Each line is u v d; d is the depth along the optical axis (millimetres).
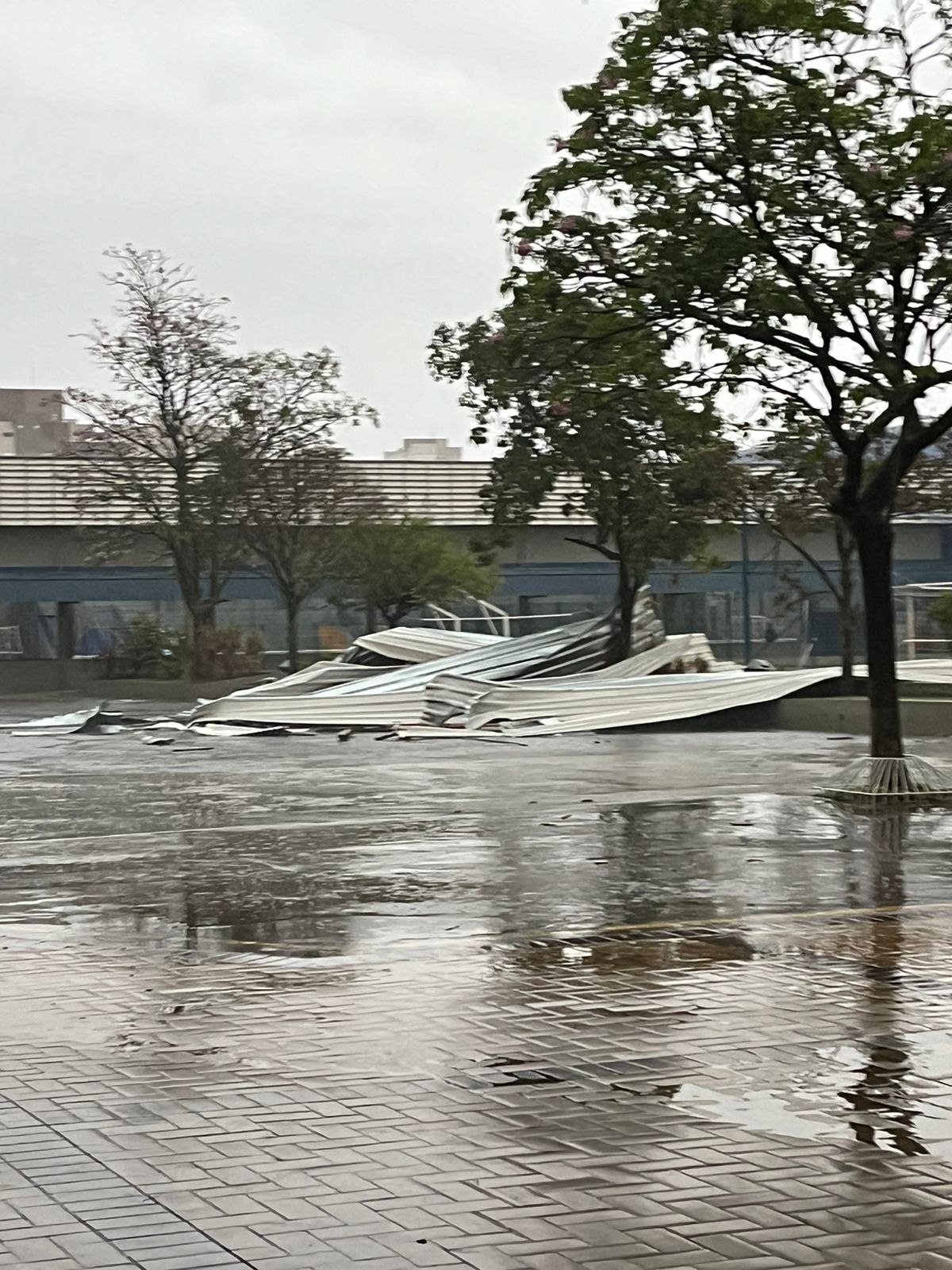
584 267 20812
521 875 14977
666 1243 5773
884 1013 9266
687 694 39031
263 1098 7637
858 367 20469
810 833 18000
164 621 70000
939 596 49188
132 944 11711
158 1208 6148
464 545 69250
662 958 10938
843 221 19672
